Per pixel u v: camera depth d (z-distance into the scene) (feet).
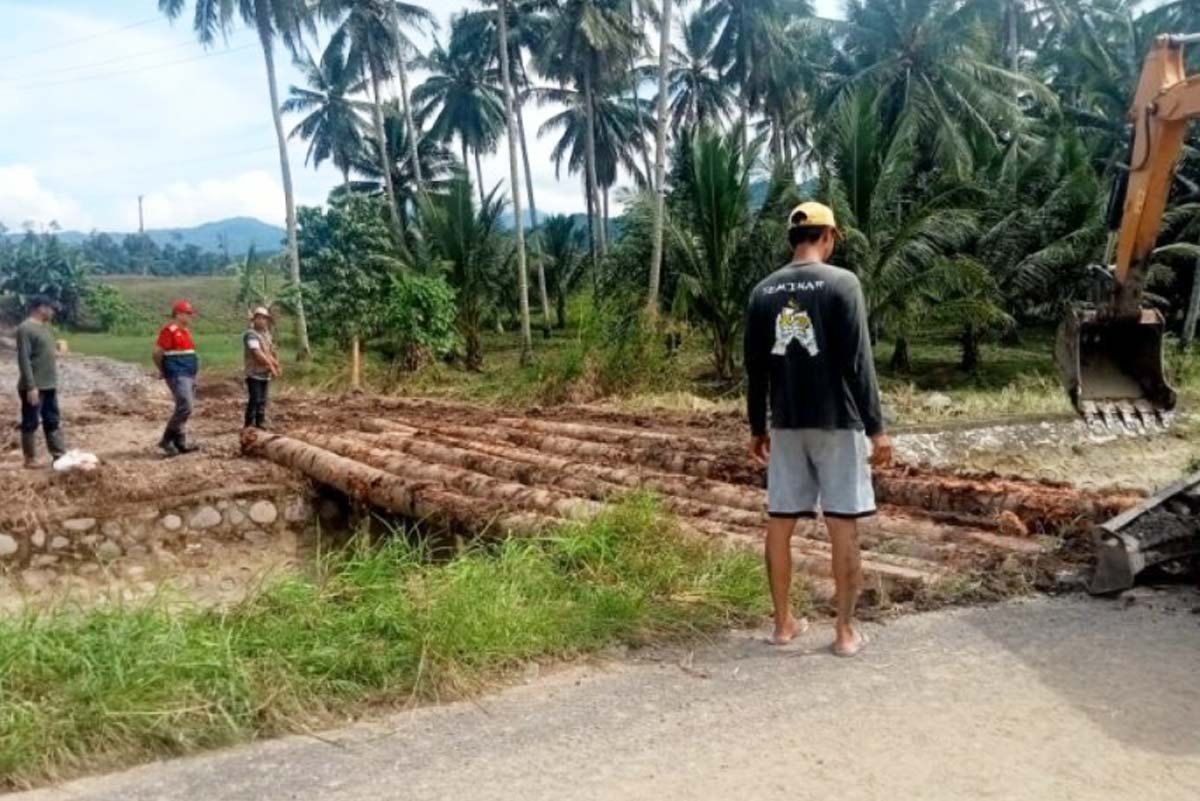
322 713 12.41
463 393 63.87
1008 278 85.51
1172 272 89.35
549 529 22.08
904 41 98.78
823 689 12.80
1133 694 12.37
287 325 140.26
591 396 55.93
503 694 13.03
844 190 75.41
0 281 183.32
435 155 157.38
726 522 22.13
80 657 12.60
